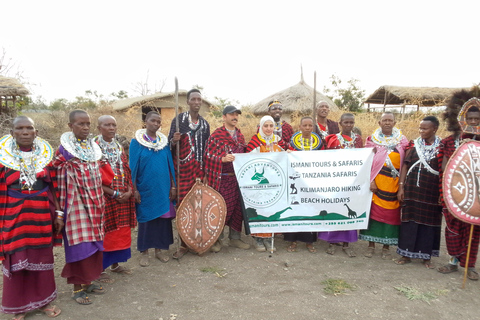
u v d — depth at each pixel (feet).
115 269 14.48
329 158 16.38
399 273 14.62
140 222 15.25
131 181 14.40
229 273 14.53
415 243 15.12
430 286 13.37
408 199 15.02
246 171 16.52
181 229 15.61
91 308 11.66
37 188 10.50
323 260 16.06
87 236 11.54
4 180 10.04
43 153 10.75
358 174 16.29
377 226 16.17
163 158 15.29
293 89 51.52
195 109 16.33
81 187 11.51
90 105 69.77
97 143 13.34
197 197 15.94
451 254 14.10
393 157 15.56
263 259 16.14
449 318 11.17
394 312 11.44
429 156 14.53
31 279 10.81
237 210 17.39
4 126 37.22
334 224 16.60
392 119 15.85
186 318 11.02
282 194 16.65
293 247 17.24
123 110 56.39
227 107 16.65
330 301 12.12
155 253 16.19
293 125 38.14
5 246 10.00
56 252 16.80
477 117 12.96
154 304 11.95
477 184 12.91
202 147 16.79
